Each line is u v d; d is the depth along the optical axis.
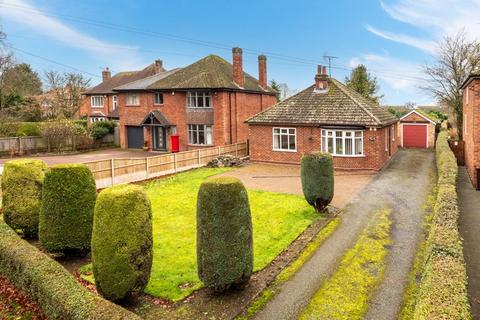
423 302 5.87
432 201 16.86
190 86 33.44
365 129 24.75
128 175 22.08
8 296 9.12
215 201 8.76
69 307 6.85
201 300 8.92
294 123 26.94
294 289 9.40
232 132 34.38
